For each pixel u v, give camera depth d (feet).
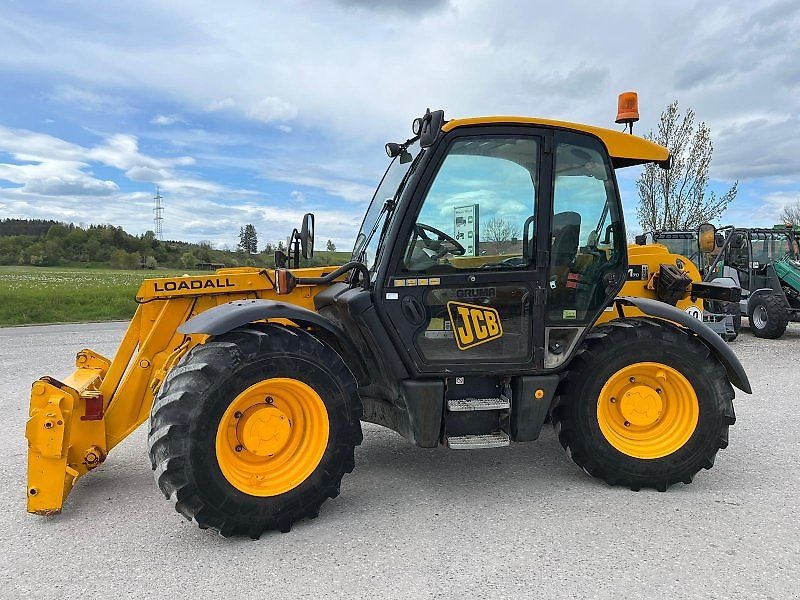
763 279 36.86
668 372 11.80
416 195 10.87
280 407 10.35
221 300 12.07
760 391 20.51
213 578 8.57
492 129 11.10
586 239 11.79
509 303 11.36
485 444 11.03
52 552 9.36
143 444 14.85
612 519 10.41
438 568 8.78
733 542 9.53
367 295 10.85
